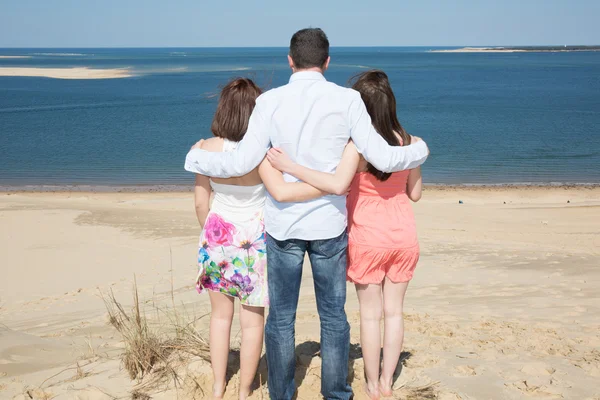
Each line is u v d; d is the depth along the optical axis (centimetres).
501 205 1969
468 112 5266
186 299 797
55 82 9231
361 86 324
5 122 4591
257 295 324
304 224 307
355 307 684
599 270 966
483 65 17000
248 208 327
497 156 3152
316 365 372
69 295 917
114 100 6362
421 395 338
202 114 5134
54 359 461
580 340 483
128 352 383
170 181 2588
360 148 306
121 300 838
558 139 3725
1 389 371
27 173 2752
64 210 1706
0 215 1623
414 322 552
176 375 361
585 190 2322
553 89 8119
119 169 2861
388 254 326
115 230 1455
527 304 705
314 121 303
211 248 328
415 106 5825
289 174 306
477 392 343
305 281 910
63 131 4141
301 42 308
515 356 421
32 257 1207
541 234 1473
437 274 959
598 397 337
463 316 620
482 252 1188
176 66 15888
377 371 339
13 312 821
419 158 318
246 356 332
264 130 307
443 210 1845
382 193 330
